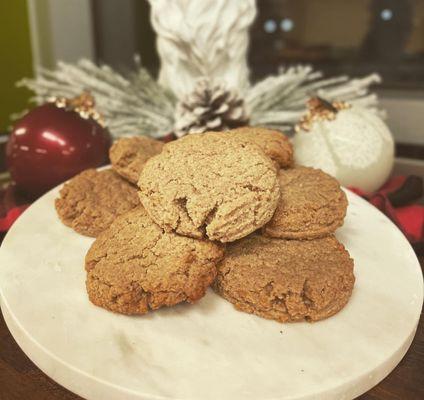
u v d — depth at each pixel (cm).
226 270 22
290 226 24
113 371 18
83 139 34
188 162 24
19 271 23
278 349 19
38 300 21
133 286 21
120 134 41
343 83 50
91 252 23
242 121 37
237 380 18
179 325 21
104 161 36
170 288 21
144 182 24
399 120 46
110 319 21
